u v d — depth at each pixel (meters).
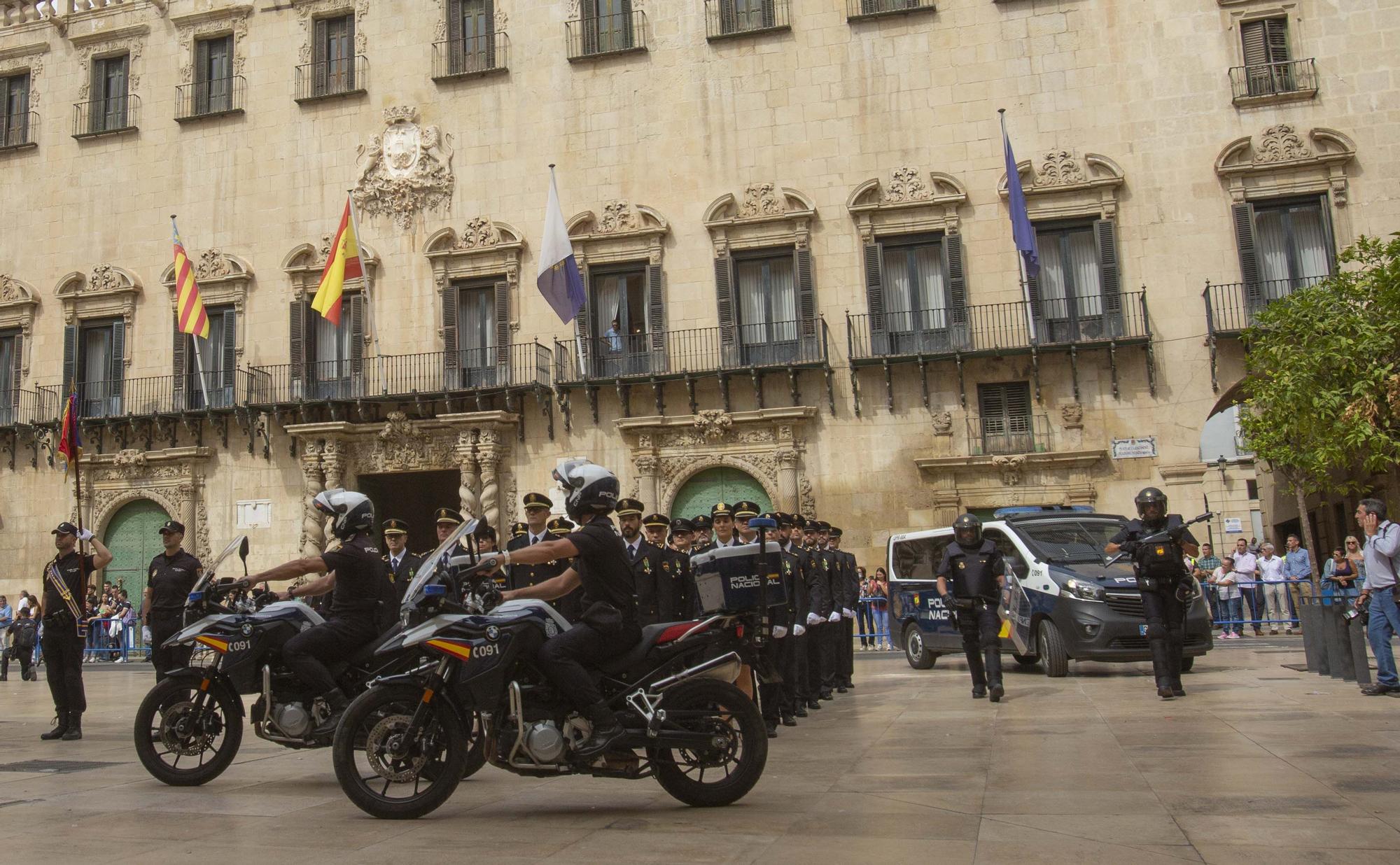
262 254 31.83
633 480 28.62
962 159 27.89
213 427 31.62
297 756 10.31
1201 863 5.09
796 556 12.27
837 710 13.15
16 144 34.16
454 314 30.23
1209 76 26.98
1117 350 26.69
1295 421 21.30
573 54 30.38
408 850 5.85
